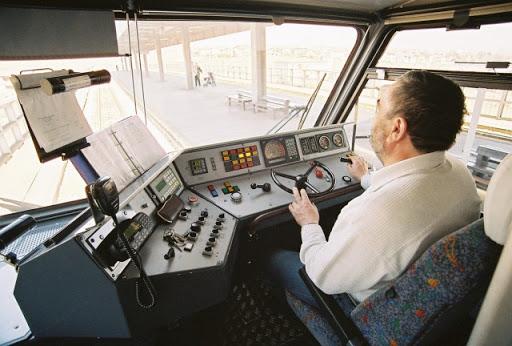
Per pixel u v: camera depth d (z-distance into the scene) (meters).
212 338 1.46
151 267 1.04
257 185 1.68
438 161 0.82
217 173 1.74
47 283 0.95
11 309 1.14
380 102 0.91
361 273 0.81
